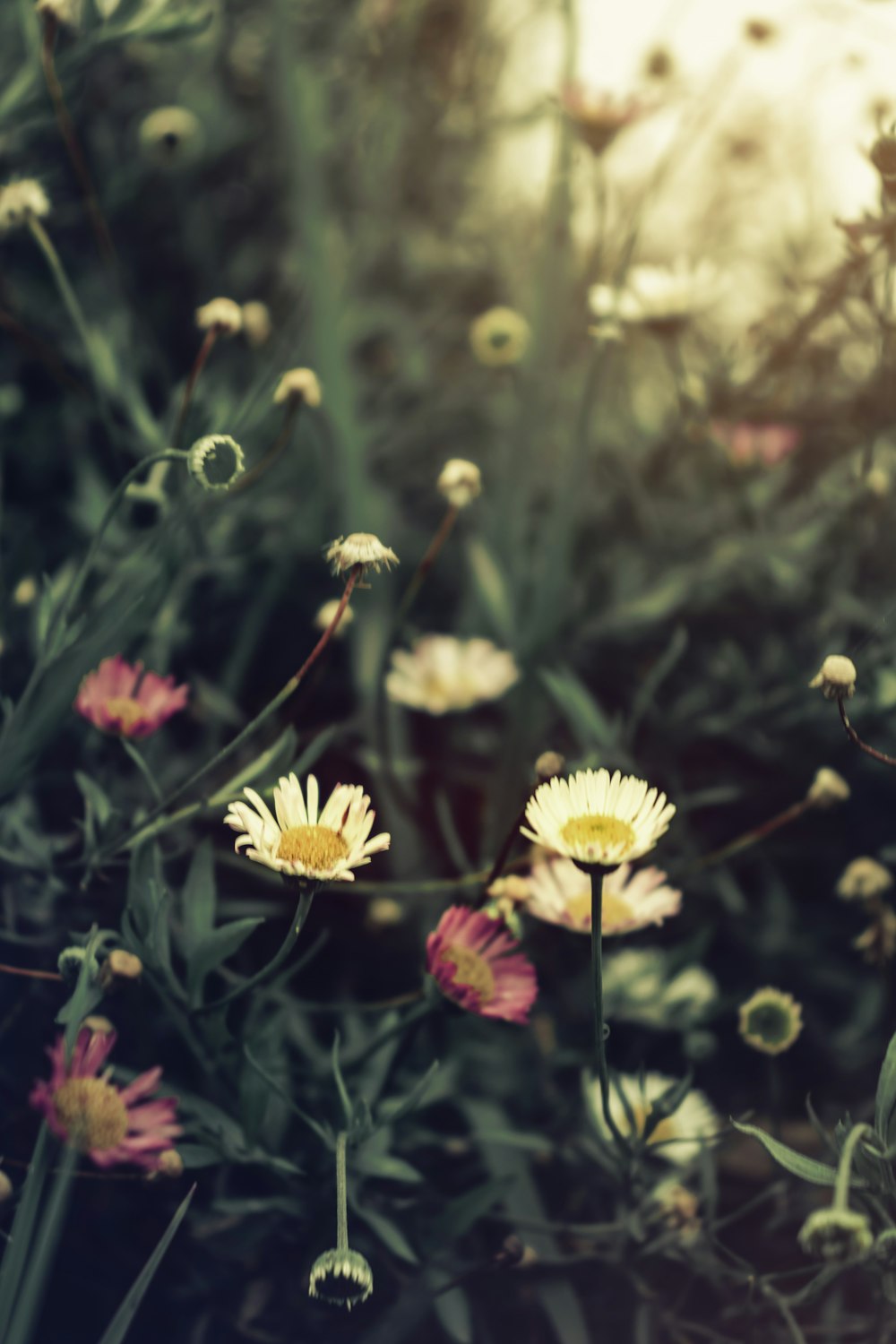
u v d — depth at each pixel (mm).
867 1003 413
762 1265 376
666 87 513
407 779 452
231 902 406
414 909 428
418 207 641
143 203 542
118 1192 363
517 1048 407
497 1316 368
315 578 481
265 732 436
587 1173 387
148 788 414
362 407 557
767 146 588
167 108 547
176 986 350
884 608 451
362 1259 317
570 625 472
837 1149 330
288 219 579
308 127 519
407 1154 387
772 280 589
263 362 492
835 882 455
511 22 627
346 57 591
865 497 447
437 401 572
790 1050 420
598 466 526
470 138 623
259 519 465
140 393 453
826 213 569
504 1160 387
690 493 519
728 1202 389
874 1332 354
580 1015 416
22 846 376
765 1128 403
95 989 338
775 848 450
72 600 366
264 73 572
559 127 520
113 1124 325
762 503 469
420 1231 366
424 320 609
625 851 323
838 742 449
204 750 429
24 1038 377
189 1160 349
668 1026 411
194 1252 363
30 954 380
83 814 407
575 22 524
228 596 468
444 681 460
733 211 612
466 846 449
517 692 450
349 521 484
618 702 475
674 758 457
